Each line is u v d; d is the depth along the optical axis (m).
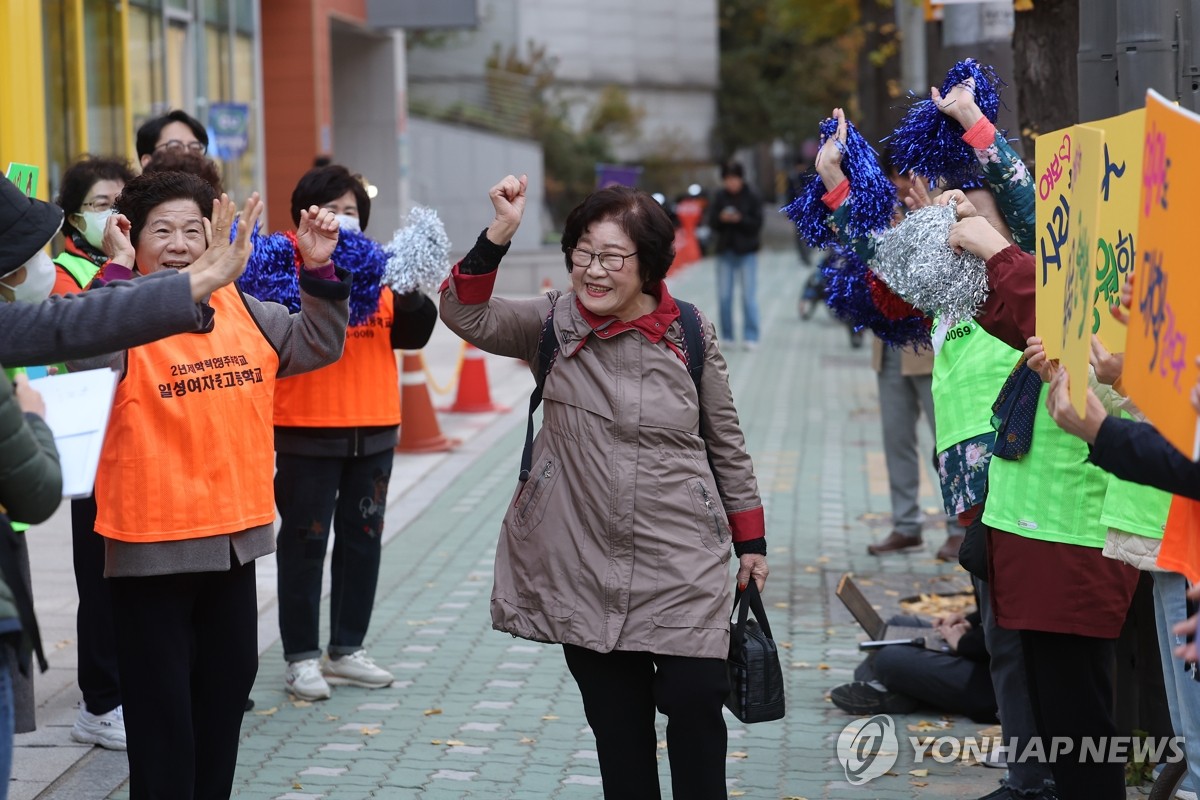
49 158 12.88
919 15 17.83
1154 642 4.79
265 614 7.22
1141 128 3.18
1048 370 3.46
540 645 6.78
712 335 4.04
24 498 2.95
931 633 5.90
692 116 49.38
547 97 42.78
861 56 18.45
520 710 5.83
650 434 3.85
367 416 5.92
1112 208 3.36
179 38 17.72
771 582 7.81
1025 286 3.81
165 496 3.96
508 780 5.05
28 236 3.35
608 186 3.92
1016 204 4.30
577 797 4.88
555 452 3.93
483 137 33.06
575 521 3.87
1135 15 4.73
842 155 4.46
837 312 5.06
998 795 4.66
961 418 4.70
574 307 3.98
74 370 3.97
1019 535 3.95
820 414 13.95
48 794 4.92
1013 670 4.59
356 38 27.45
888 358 8.30
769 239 46.94
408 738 5.50
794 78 50.12
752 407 14.46
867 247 4.46
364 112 27.84
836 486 10.50
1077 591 3.88
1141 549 3.60
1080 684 3.98
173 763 4.02
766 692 3.93
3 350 3.30
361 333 5.91
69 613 7.15
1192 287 2.59
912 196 4.58
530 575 3.91
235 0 20.00
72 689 6.02
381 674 6.14
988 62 9.09
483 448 12.19
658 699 3.85
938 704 5.59
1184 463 2.94
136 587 4.02
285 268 5.33
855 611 5.94
